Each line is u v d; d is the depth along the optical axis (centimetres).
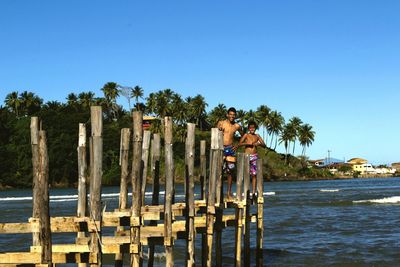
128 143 1160
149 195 5994
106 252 1055
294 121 14550
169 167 1118
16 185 10638
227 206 1494
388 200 5172
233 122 1653
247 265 1572
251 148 1672
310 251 2130
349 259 1945
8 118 11538
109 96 12719
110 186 10175
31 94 13175
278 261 1927
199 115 13212
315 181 15500
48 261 886
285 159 15000
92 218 932
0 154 10588
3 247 2214
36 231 983
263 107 13912
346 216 3641
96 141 921
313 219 3456
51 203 5706
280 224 3161
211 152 1283
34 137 926
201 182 1539
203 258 1384
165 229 1127
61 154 10381
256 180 1631
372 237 2519
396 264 1848
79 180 1099
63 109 11956
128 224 1088
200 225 1390
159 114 12638
